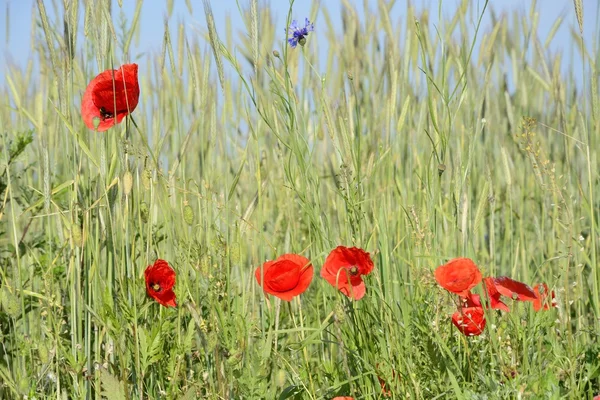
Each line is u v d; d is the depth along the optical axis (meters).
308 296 2.81
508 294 2.52
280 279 2.49
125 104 2.47
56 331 2.48
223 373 2.48
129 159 2.52
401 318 2.63
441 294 2.58
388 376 2.53
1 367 2.54
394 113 2.81
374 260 2.61
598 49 2.65
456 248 2.78
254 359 2.45
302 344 2.52
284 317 2.75
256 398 2.44
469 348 2.61
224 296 2.50
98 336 2.56
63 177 2.84
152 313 2.58
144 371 2.45
